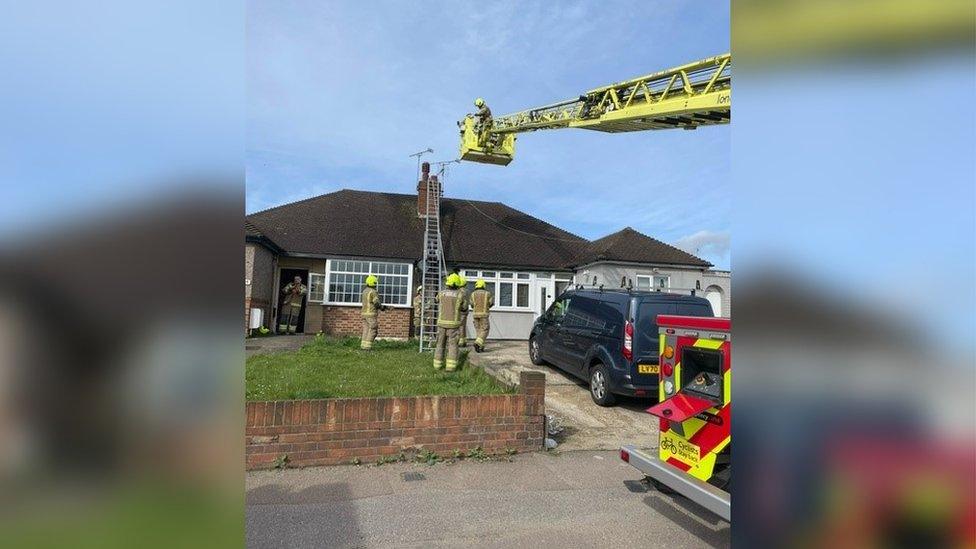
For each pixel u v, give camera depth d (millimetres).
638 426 7746
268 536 4043
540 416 6363
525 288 19859
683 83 9016
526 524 4355
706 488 3918
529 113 14359
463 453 6043
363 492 4953
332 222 20000
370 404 5789
